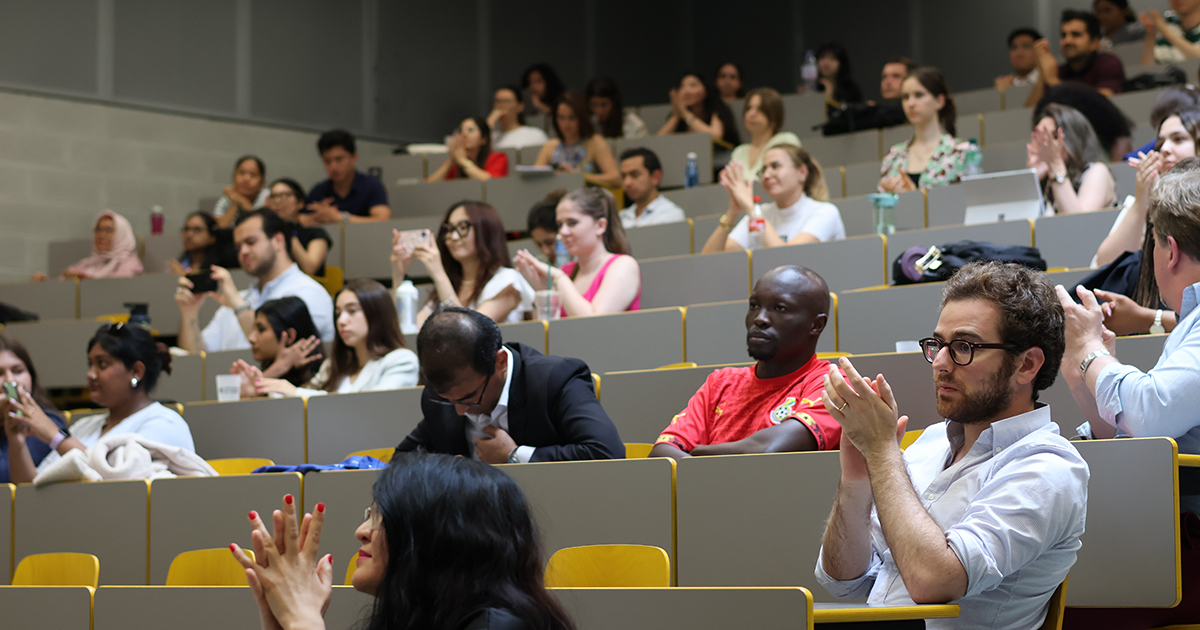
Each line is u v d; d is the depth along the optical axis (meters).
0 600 2.26
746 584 2.25
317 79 9.20
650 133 9.13
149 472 3.20
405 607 1.36
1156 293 2.48
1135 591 1.88
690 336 3.62
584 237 4.08
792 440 2.38
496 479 1.44
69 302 6.00
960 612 1.58
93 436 3.56
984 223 3.95
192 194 8.41
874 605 1.74
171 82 8.39
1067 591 1.92
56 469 3.12
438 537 1.37
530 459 2.60
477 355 2.59
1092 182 4.14
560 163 7.11
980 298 1.68
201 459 3.32
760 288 2.62
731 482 2.29
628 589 1.70
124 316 5.43
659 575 2.02
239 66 8.76
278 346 4.15
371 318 3.93
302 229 5.88
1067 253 3.85
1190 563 1.92
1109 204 4.14
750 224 4.50
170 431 3.49
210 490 2.91
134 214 8.09
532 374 2.71
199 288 4.95
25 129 7.65
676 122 8.21
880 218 4.52
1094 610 1.95
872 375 2.65
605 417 2.67
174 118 8.36
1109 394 1.96
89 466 3.16
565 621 1.42
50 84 7.80
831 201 5.23
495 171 7.52
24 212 7.59
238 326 5.06
